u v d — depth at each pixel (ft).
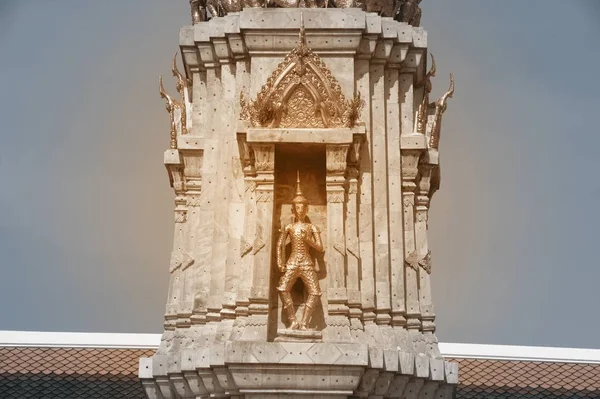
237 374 83.87
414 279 92.94
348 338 86.12
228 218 91.40
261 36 93.09
